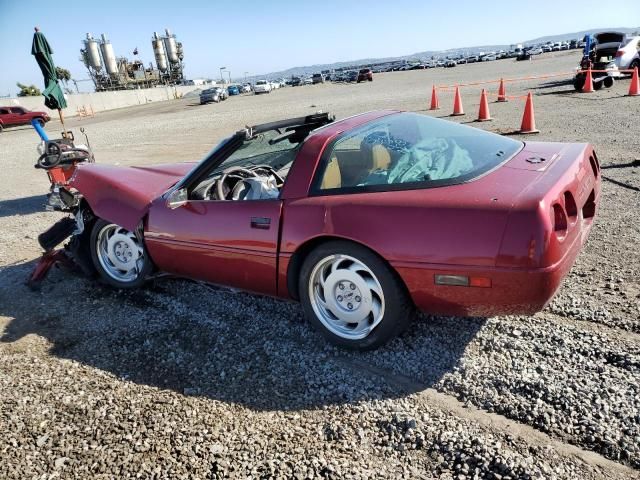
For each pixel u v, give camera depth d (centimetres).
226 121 2077
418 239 248
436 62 9269
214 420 246
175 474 213
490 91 1998
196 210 340
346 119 329
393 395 251
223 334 329
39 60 891
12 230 643
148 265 388
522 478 192
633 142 759
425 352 283
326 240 284
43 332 357
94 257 418
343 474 204
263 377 278
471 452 207
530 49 8338
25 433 248
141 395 271
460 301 249
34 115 3453
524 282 229
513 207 230
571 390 236
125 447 232
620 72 1633
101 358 315
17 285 446
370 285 275
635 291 320
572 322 294
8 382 295
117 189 390
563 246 234
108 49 8494
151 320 359
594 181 305
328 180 287
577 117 1063
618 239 408
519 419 224
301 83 8444
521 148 311
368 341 282
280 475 207
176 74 10500
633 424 211
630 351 259
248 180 353
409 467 205
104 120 3434
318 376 273
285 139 373
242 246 314
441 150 291
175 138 1614
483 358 270
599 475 190
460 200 245
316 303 299
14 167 1345
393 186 268
